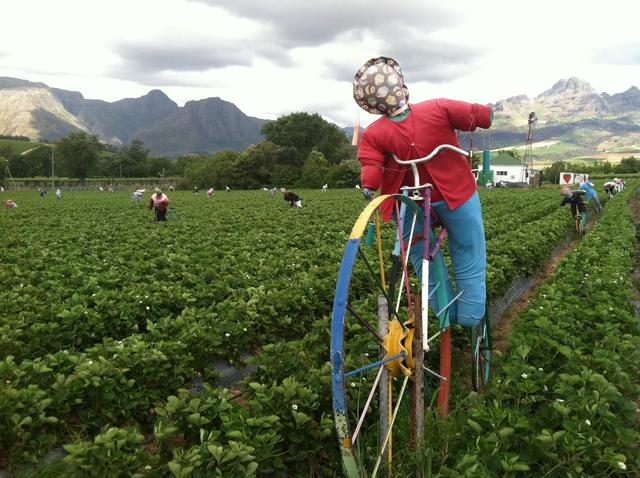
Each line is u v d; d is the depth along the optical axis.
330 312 8.84
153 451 5.11
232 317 7.46
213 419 4.77
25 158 149.25
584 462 4.02
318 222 23.83
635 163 117.00
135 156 163.62
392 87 4.59
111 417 5.23
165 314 8.38
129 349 5.81
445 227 5.04
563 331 6.27
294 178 101.25
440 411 4.99
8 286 10.21
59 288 9.16
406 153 4.68
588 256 12.05
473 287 5.16
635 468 4.14
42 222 26.33
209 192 51.41
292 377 4.79
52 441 4.76
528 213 24.98
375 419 5.06
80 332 7.13
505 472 3.91
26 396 4.79
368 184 4.79
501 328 9.29
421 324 4.16
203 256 13.67
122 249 15.43
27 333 6.81
